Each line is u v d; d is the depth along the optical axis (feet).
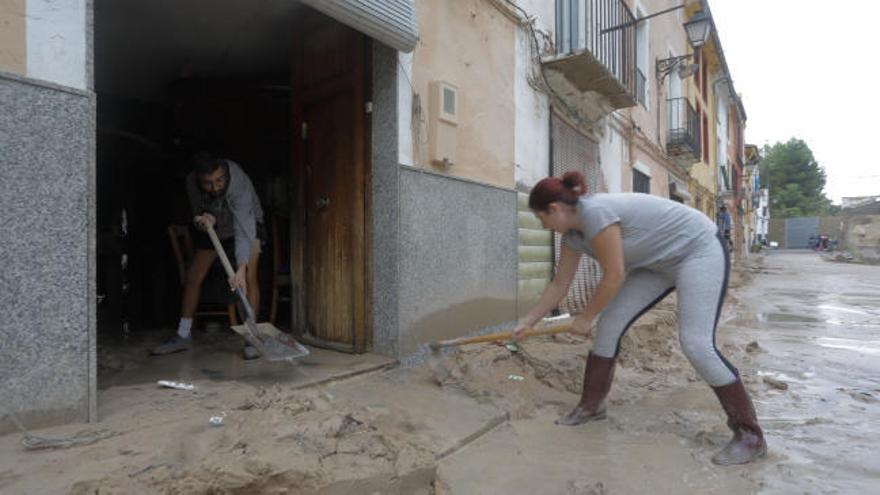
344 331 13.96
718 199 73.92
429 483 7.55
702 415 11.27
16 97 7.25
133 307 19.08
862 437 10.00
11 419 7.29
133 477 6.23
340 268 14.06
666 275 10.17
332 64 14.29
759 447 8.93
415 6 13.70
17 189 7.26
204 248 13.67
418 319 13.51
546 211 9.50
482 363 12.95
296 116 15.53
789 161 242.37
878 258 84.17
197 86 20.47
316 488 6.54
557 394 12.42
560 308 21.58
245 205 13.42
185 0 14.38
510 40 18.70
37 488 6.03
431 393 11.37
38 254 7.45
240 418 8.10
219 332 16.29
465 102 15.92
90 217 7.95
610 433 10.27
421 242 13.64
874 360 16.74
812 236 166.20
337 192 14.15
